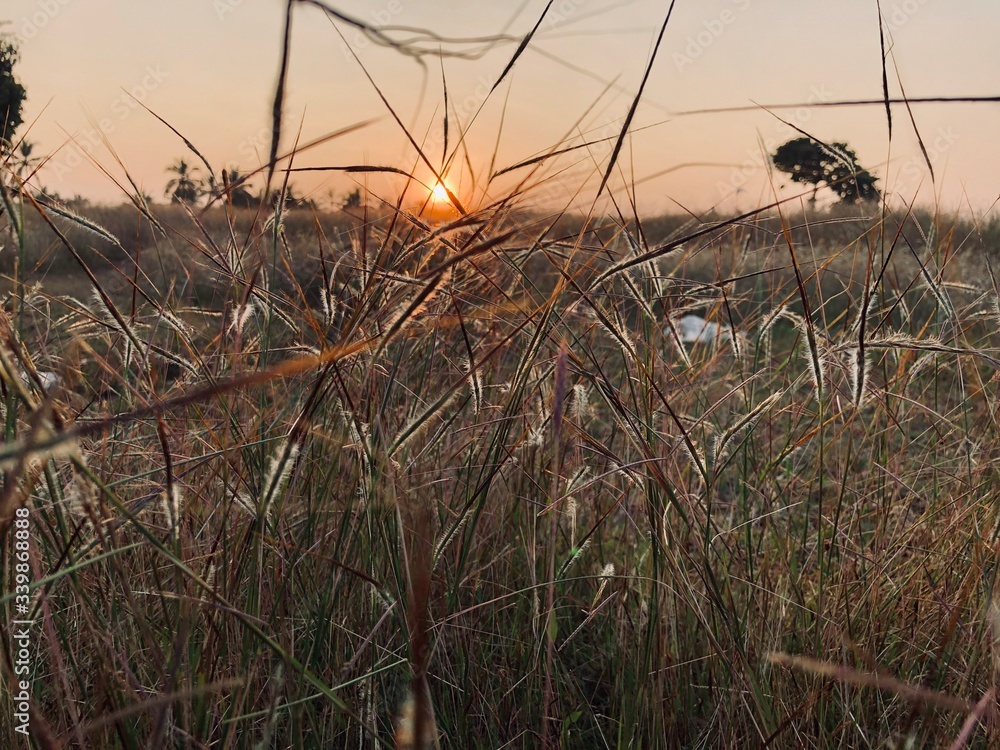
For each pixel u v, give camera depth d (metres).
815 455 2.51
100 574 1.76
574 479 1.93
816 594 2.21
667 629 2.07
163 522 1.92
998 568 1.88
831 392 2.22
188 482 2.02
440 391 2.42
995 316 2.35
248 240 2.02
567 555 2.21
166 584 1.87
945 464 2.64
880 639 2.02
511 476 2.44
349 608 1.95
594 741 2.06
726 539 2.28
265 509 1.52
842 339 2.23
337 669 1.82
